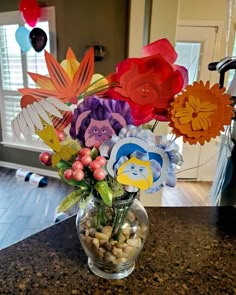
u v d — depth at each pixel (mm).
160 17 1544
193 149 3709
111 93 586
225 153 1162
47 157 610
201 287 664
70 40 2992
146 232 705
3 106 3689
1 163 4020
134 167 571
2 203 2988
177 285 668
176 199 3285
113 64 2869
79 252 783
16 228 2523
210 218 1006
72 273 701
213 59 3428
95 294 637
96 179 567
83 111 562
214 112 563
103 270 689
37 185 3393
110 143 564
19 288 653
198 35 3363
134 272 708
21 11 2771
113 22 2762
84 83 574
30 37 3031
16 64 3428
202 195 3389
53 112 554
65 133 581
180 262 752
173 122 569
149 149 569
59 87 566
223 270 726
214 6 3271
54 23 3000
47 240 840
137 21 1751
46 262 741
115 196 610
